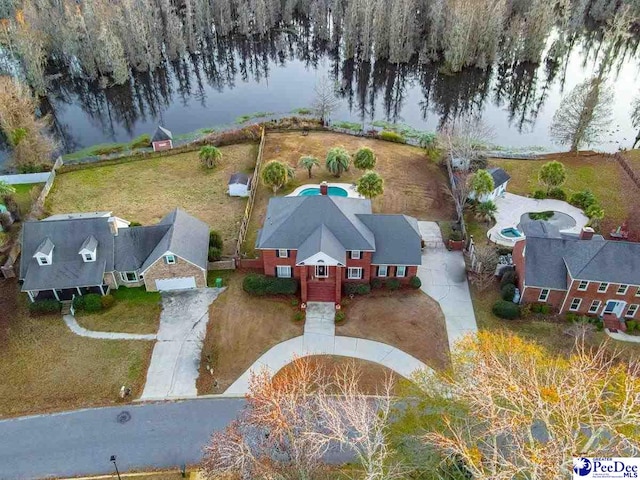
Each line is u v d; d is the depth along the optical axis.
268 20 118.50
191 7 110.19
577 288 40.97
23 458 32.91
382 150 69.44
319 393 28.75
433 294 45.06
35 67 88.06
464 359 28.92
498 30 95.44
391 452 25.11
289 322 42.44
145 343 40.66
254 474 24.61
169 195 60.12
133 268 44.97
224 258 48.62
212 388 37.16
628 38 110.88
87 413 35.59
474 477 23.34
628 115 84.56
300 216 44.84
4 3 108.94
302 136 73.31
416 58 104.81
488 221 53.91
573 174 63.41
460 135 61.97
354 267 44.97
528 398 22.95
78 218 47.84
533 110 88.88
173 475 31.80
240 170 64.88
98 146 77.12
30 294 43.91
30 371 38.53
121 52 92.81
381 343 40.47
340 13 108.25
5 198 54.75
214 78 102.19
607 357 38.41
